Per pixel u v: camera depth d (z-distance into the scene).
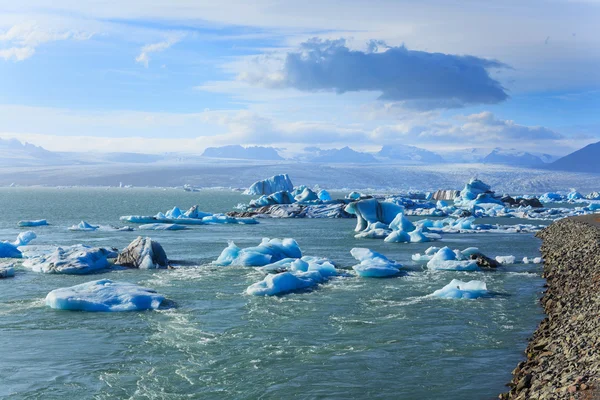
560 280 20.53
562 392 8.45
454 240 38.75
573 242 29.55
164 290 19.91
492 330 14.95
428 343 13.80
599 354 9.80
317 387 11.04
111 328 15.03
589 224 38.81
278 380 11.41
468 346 13.55
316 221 56.81
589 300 14.73
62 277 22.34
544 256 29.31
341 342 13.88
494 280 22.38
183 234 42.09
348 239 39.03
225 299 18.53
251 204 74.81
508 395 10.10
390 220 44.44
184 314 16.53
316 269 23.16
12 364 12.34
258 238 39.34
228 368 12.08
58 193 198.12
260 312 16.80
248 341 13.94
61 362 12.47
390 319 16.05
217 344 13.70
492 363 12.34
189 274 23.23
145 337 14.26
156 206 98.62
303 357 12.77
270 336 14.37
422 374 11.70
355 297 18.92
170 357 12.78
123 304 17.00
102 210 82.88
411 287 20.77
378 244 35.94
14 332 14.65
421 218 63.84
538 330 14.54
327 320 15.91
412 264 26.72
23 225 49.16
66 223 53.69
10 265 23.47
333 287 20.69
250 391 10.86
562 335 12.41
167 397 10.60
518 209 75.75
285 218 61.00
